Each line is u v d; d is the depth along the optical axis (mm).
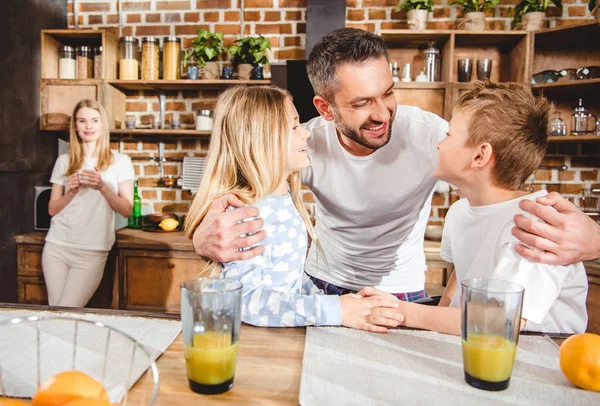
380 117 1362
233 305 655
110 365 729
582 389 685
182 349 802
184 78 3191
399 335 884
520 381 708
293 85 2740
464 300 691
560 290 988
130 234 2885
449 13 2990
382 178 1543
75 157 2654
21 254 2756
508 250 955
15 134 2861
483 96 1040
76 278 2566
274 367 742
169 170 3230
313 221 2877
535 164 1051
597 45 2877
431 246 2646
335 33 1396
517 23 2844
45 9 3082
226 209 1055
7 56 2773
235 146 1165
